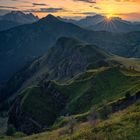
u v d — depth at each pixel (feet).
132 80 551.18
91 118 206.49
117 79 586.86
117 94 515.50
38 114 618.85
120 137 97.81
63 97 647.56
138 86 391.45
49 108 637.30
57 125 358.84
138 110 135.44
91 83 614.34
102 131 110.32
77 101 580.71
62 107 631.56
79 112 549.13
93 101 554.46
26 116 625.82
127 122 113.91
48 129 385.70
